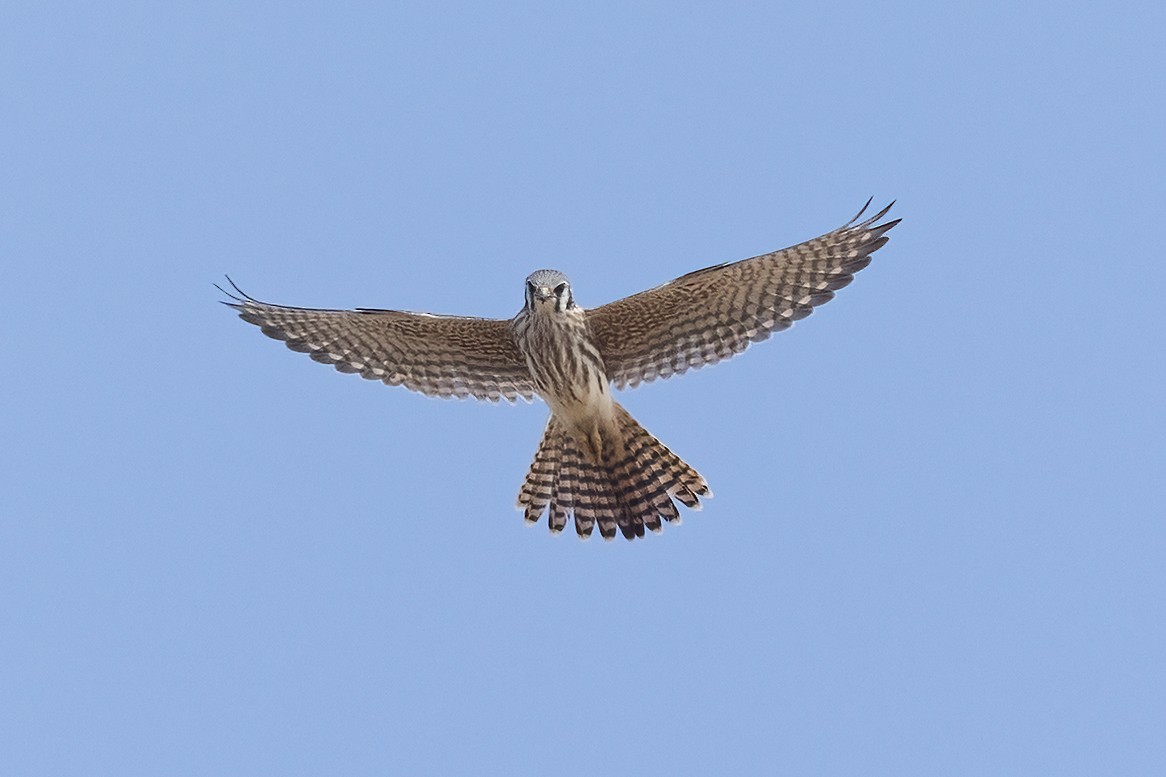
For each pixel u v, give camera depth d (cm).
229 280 1870
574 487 1945
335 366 1925
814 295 1802
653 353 1869
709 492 1920
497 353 1900
